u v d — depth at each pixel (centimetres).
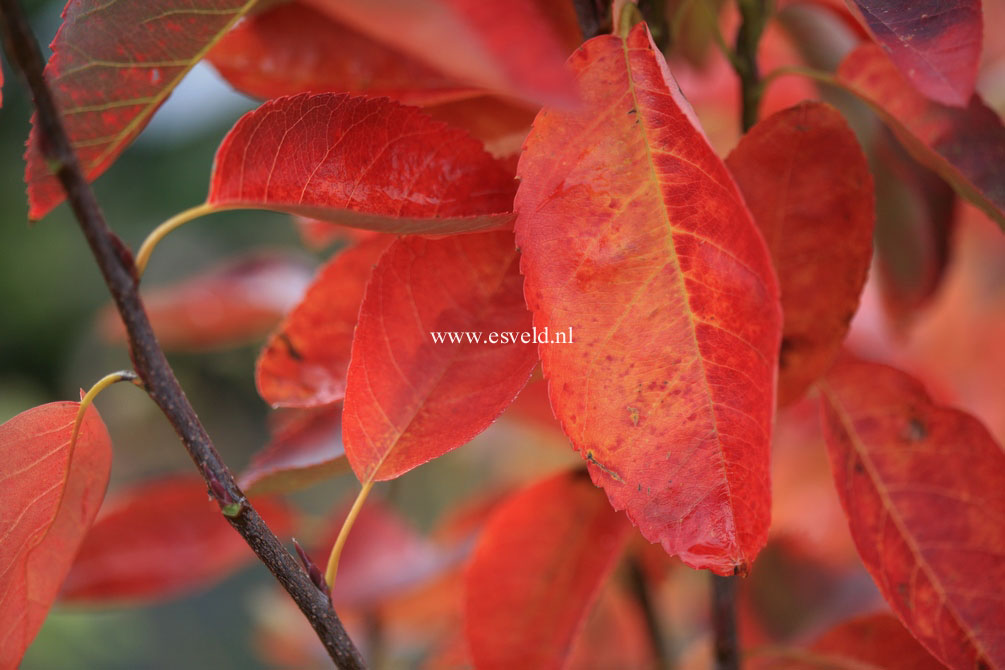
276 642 55
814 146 34
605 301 32
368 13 29
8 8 30
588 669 51
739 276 31
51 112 31
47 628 129
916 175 39
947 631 34
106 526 42
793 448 45
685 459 32
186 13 33
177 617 149
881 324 45
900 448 35
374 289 34
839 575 44
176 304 49
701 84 44
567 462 62
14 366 240
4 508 33
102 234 31
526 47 28
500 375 34
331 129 32
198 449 32
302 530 44
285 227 203
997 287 60
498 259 34
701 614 55
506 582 37
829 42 40
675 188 32
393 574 43
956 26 32
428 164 33
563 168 32
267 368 36
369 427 34
